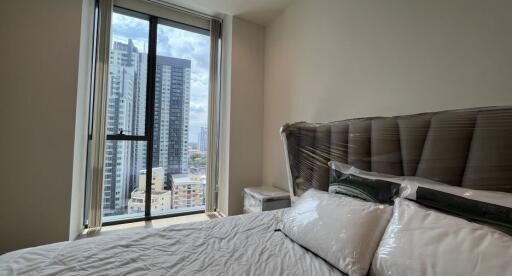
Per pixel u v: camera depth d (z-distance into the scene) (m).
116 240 1.17
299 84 2.31
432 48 1.24
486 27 1.04
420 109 1.28
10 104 1.84
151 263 0.98
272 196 2.23
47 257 0.97
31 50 1.89
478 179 0.91
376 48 1.54
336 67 1.87
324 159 1.71
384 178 1.25
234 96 2.75
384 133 1.31
